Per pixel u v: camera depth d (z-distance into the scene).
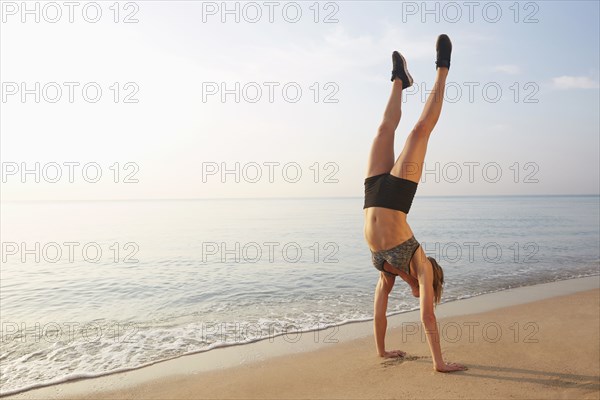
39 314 7.74
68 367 5.04
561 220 37.00
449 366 4.37
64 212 65.44
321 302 8.46
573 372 4.24
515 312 7.20
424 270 4.35
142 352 5.56
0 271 12.61
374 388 3.98
